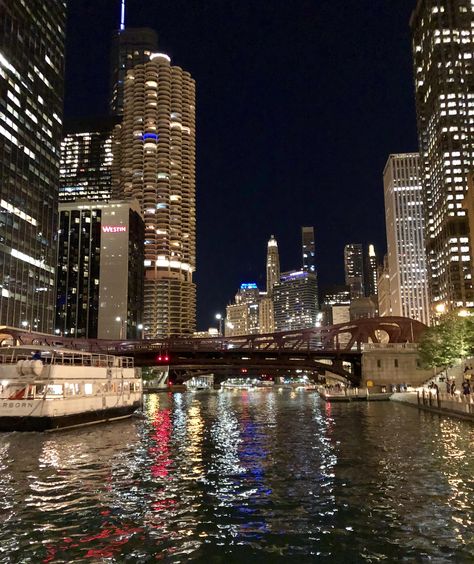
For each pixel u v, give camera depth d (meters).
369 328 113.38
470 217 192.62
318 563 13.73
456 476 23.59
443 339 88.12
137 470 26.34
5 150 137.25
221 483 23.02
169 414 66.56
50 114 165.12
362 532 16.02
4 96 138.38
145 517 17.80
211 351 109.81
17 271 139.62
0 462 28.95
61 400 45.88
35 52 157.12
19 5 148.75
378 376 106.75
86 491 21.62
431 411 60.16
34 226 150.25
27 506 19.23
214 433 43.34
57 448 34.59
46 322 153.88
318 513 18.09
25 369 44.91
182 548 14.83
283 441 37.22
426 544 14.91
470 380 70.06
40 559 14.07
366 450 31.89
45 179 158.88
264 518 17.59
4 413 44.41
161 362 111.06
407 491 20.97
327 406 79.12
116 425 51.09
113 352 109.25
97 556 14.26
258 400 109.38
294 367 112.38
